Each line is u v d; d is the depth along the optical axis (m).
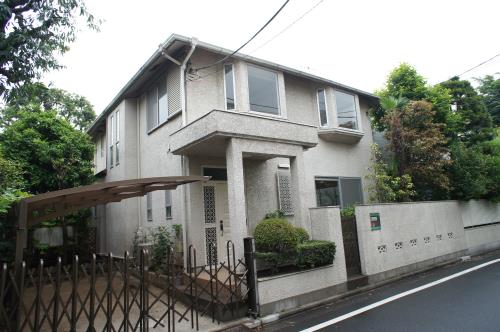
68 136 13.29
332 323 5.90
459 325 5.33
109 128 15.23
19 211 4.73
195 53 9.97
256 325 6.08
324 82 12.79
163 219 10.87
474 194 13.02
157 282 8.17
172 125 10.31
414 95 14.26
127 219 12.64
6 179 6.52
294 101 12.37
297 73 11.77
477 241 13.22
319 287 7.51
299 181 8.72
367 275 8.70
